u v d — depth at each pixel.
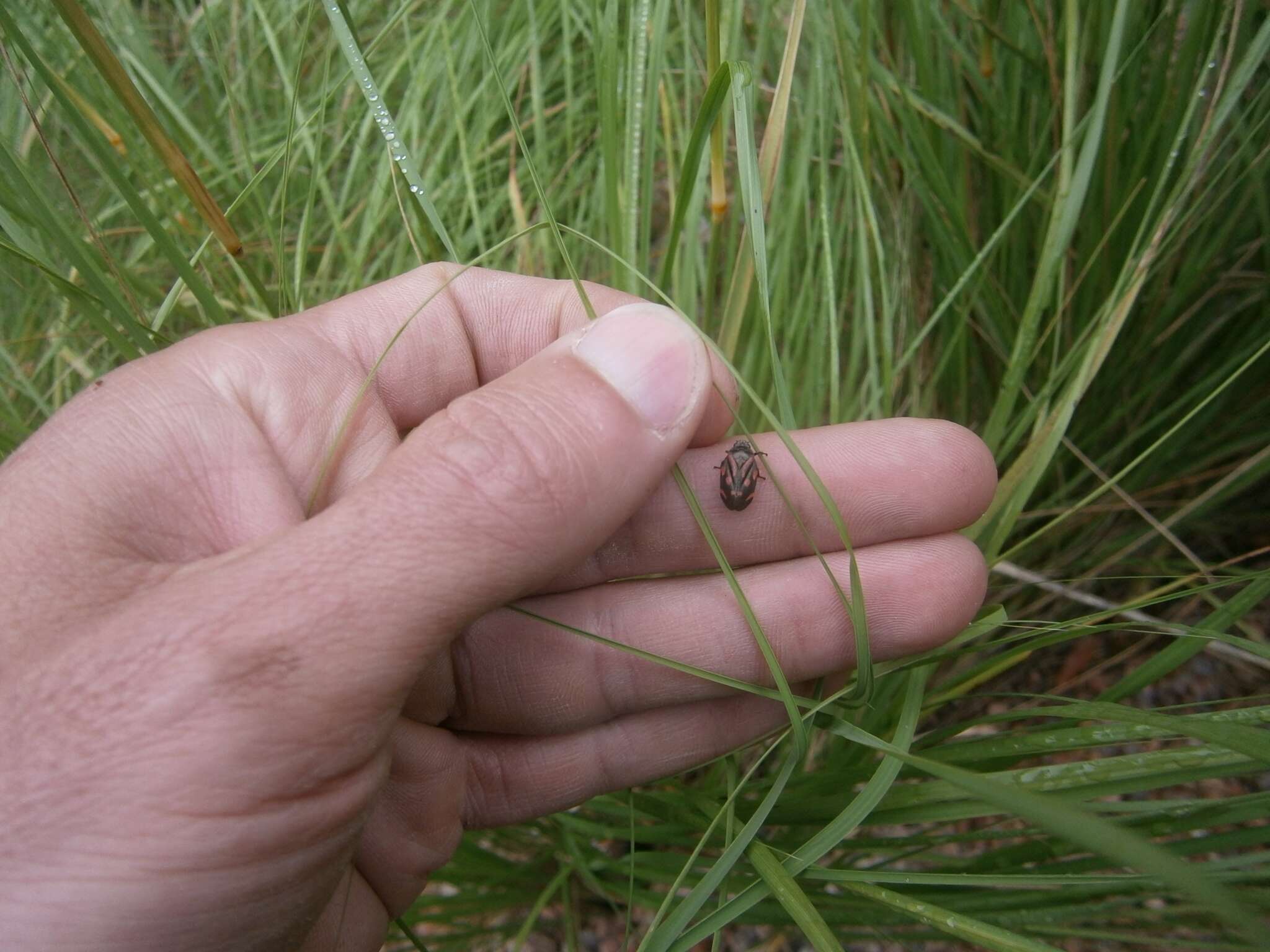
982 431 0.21
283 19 0.25
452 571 0.11
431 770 0.14
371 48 0.16
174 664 0.10
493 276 0.16
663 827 0.16
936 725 0.20
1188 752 0.12
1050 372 0.17
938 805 0.13
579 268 0.22
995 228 0.19
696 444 0.16
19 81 0.12
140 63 0.21
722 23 0.17
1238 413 0.19
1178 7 0.16
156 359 0.13
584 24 0.23
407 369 0.16
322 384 0.14
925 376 0.20
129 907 0.10
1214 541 0.20
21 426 0.17
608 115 0.16
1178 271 0.18
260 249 0.23
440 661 0.15
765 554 0.16
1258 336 0.17
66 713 0.10
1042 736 0.13
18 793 0.10
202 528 0.12
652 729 0.16
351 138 0.24
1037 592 0.20
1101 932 0.13
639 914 0.18
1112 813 0.13
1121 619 0.18
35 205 0.12
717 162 0.16
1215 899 0.08
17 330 0.21
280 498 0.12
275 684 0.10
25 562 0.11
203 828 0.10
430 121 0.24
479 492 0.11
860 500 0.15
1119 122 0.17
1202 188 0.17
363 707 0.11
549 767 0.16
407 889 0.14
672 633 0.15
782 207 0.20
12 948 0.10
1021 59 0.17
